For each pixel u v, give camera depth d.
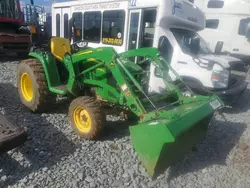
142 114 3.48
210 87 5.60
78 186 3.07
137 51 4.32
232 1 11.09
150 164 3.15
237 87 5.84
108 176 3.28
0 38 10.41
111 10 7.36
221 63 5.68
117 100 4.10
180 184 3.24
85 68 4.60
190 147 3.84
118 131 4.54
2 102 5.64
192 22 6.59
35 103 4.94
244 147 4.27
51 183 3.09
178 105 3.89
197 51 6.61
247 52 11.12
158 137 2.98
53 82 4.83
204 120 3.94
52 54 4.91
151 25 6.16
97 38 8.17
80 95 4.83
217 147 4.28
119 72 3.74
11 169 3.31
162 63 4.31
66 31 9.91
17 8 11.33
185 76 5.85
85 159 3.62
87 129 4.13
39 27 13.61
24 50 11.36
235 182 3.37
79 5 8.80
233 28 11.23
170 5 5.82
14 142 3.23
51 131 4.39
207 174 3.49
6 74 8.18
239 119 5.75
